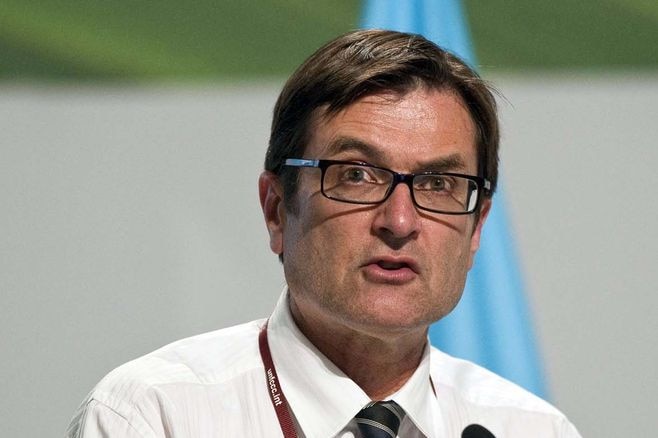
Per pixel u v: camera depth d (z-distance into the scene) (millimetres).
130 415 3814
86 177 7684
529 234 7688
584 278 7582
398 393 3949
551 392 7375
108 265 7504
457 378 4551
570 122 7984
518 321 7512
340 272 3568
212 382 3988
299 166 3717
